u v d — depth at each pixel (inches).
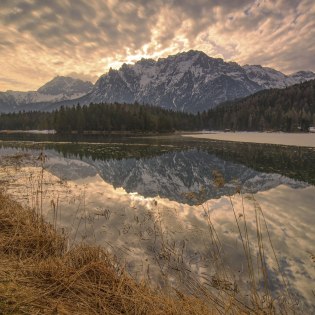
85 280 175.0
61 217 382.6
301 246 301.0
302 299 207.0
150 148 1729.8
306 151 1514.5
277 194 555.2
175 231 339.3
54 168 890.7
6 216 287.6
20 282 154.1
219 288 206.7
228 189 611.2
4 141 2266.2
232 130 5187.0
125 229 341.7
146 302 160.1
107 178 747.4
